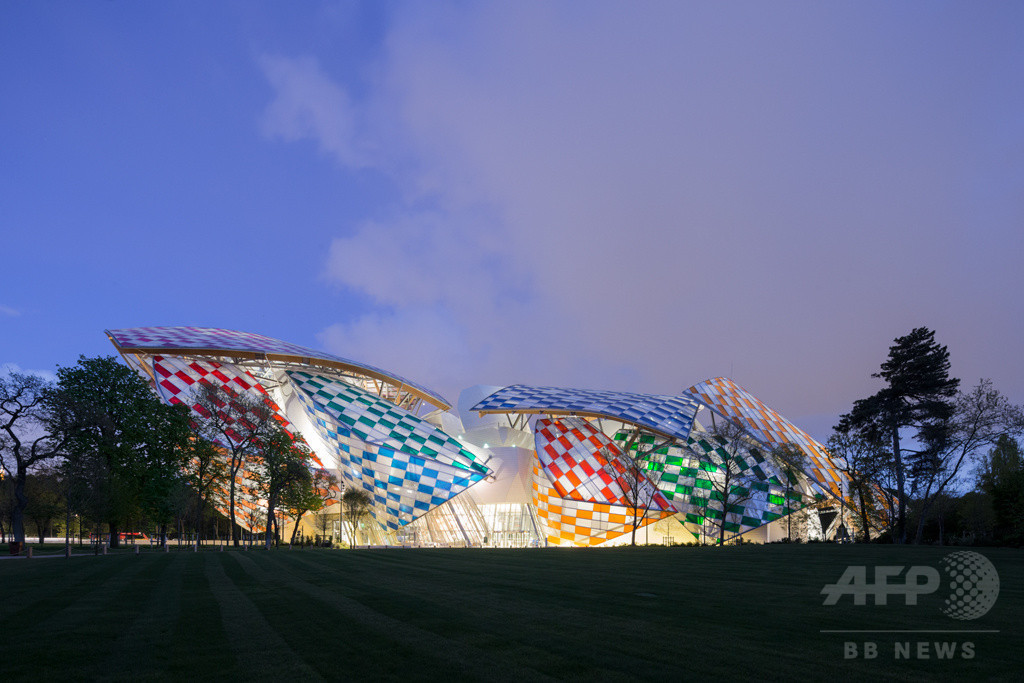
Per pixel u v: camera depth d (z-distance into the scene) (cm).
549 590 1970
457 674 998
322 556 3916
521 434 9588
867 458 6500
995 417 5797
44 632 1364
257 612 1602
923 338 6981
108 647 1212
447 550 4738
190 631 1362
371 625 1394
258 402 7381
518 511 8250
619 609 1576
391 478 7419
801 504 7431
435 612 1557
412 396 9794
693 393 9006
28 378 5534
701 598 1764
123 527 7962
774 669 1006
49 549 6203
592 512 7338
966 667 1016
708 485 7456
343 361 8550
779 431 8319
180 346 7681
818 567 2747
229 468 7106
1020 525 4753
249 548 6166
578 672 1000
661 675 980
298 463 6719
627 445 7844
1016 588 1941
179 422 6756
